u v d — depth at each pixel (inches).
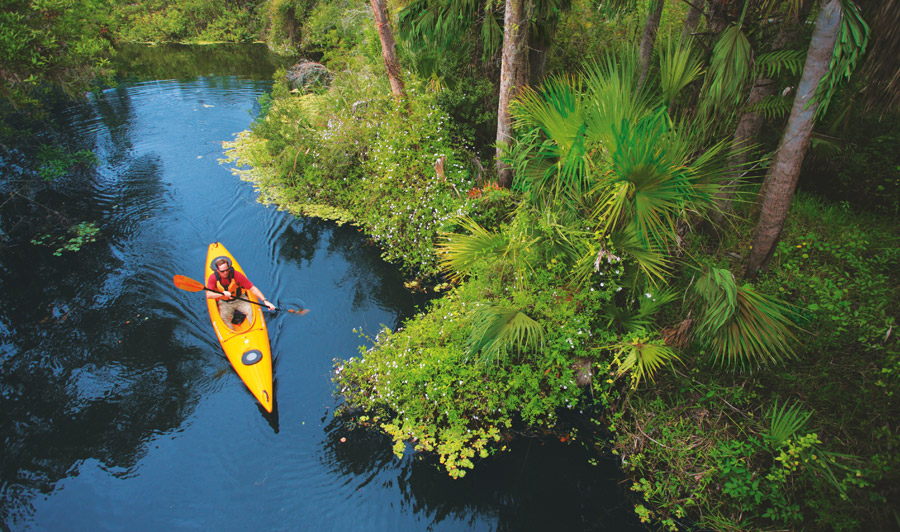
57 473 194.7
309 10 874.8
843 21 150.4
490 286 248.1
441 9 296.2
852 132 268.8
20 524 176.7
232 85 727.7
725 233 239.8
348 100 438.0
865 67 161.6
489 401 207.3
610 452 196.2
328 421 215.8
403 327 265.6
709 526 165.5
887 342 176.9
